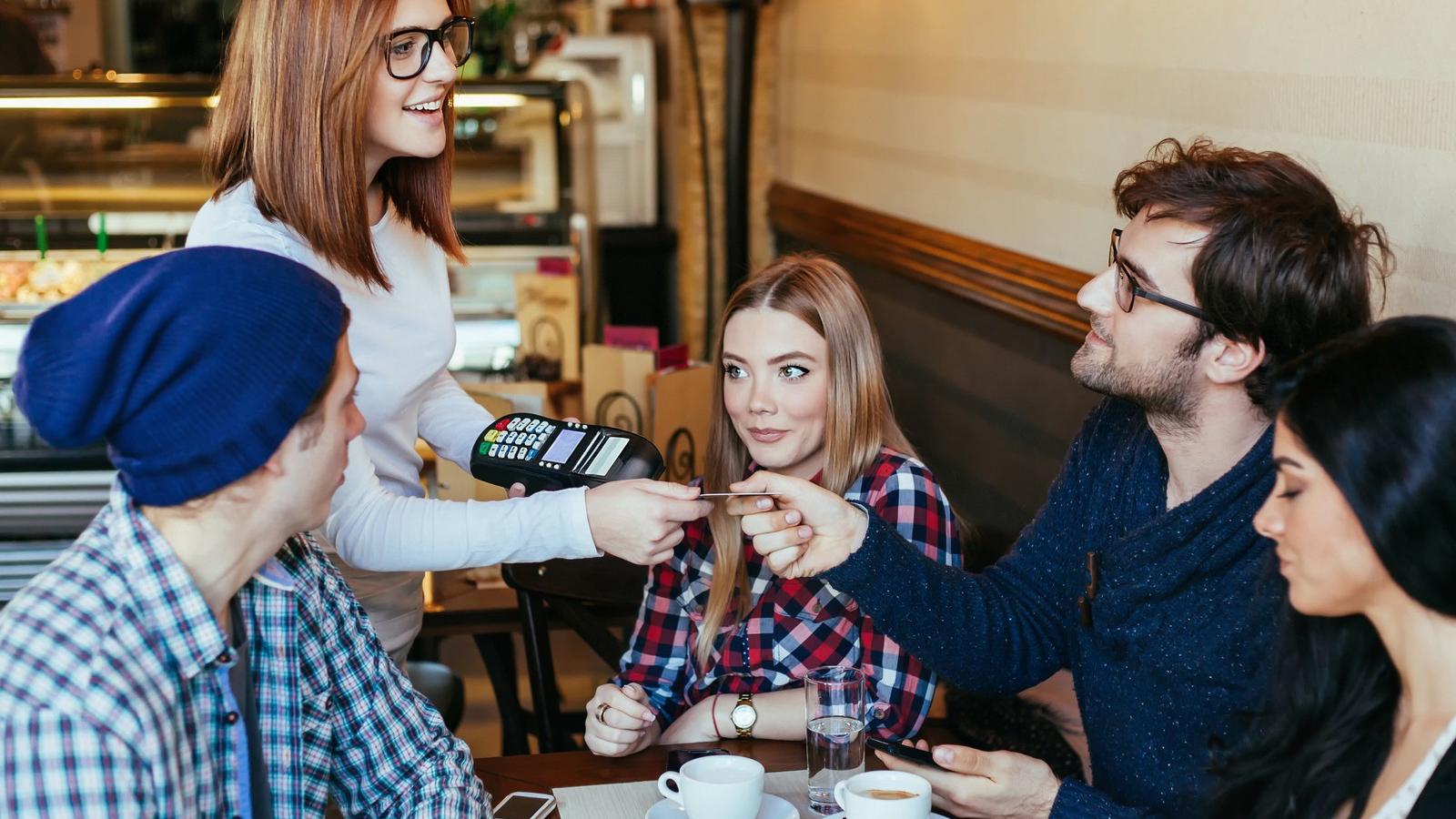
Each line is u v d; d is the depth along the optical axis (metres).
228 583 1.03
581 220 3.57
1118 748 1.39
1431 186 1.49
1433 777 0.91
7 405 2.90
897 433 1.84
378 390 1.68
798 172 4.63
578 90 3.62
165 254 0.97
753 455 1.76
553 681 2.08
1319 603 0.97
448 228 1.76
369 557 1.51
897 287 3.58
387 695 1.28
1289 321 1.20
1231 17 1.91
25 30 4.00
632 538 1.46
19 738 0.89
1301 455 0.96
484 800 1.33
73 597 0.94
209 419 0.94
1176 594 1.31
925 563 1.50
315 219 1.50
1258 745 1.08
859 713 1.36
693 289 4.95
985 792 1.33
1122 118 2.27
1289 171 1.24
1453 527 0.88
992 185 2.89
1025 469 2.75
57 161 3.20
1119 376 1.29
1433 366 0.90
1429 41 1.48
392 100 1.52
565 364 3.38
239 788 1.06
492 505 1.51
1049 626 1.55
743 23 4.26
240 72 1.51
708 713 1.67
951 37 3.11
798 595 1.72
